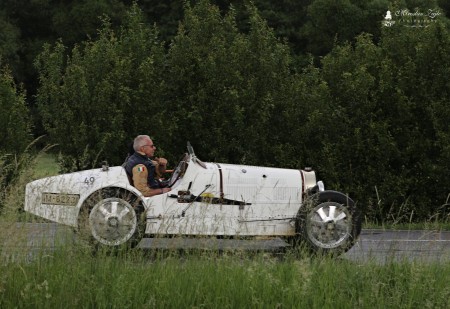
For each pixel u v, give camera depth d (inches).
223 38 1307.8
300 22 3641.7
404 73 1241.4
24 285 483.5
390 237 916.0
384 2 3390.7
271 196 732.7
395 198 1195.3
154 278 502.9
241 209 724.7
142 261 536.1
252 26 1306.6
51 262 509.0
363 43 1306.6
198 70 1242.0
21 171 631.8
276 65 1283.2
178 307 474.6
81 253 524.4
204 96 1224.2
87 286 481.7
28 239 534.9
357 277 531.8
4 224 508.4
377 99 1231.5
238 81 1242.0
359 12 3405.5
